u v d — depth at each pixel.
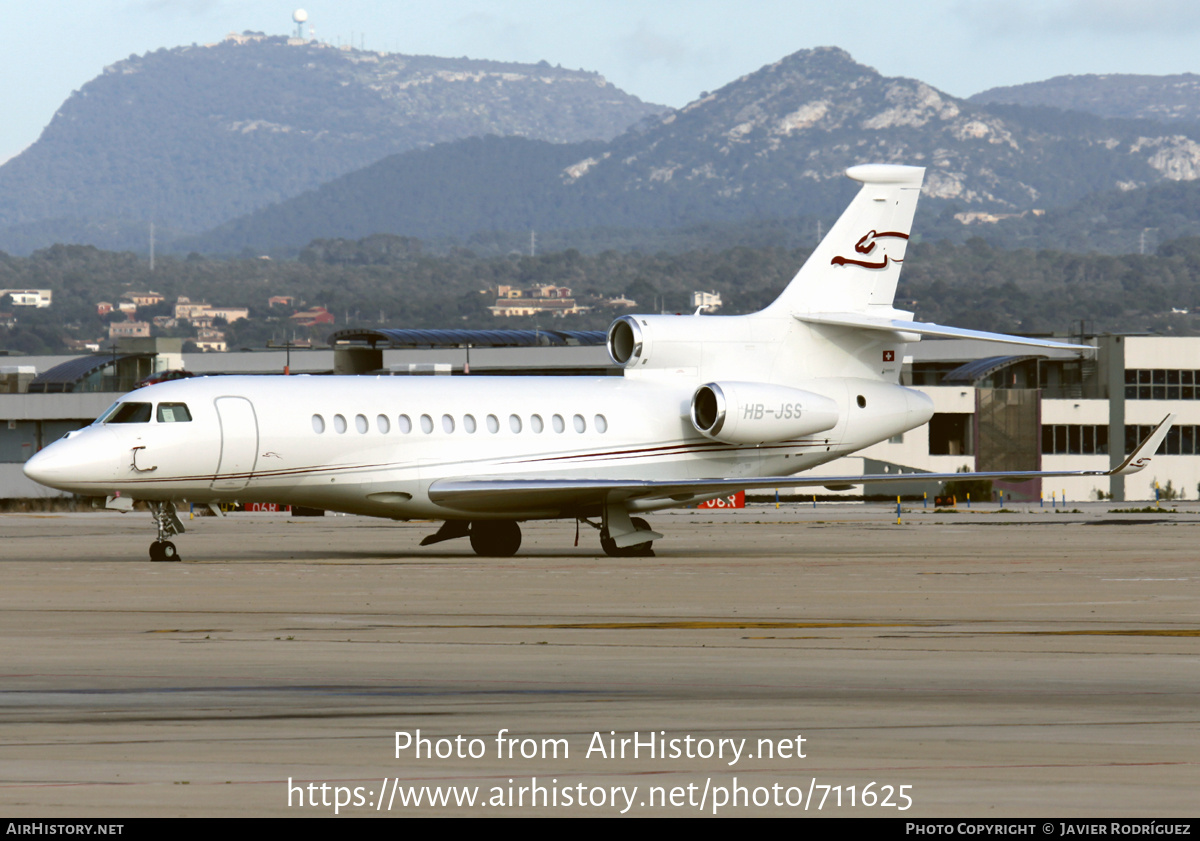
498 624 44.03
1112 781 21.77
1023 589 57.22
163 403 73.81
